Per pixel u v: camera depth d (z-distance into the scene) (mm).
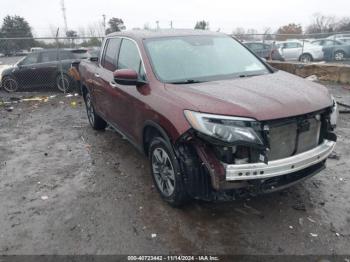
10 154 5543
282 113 3006
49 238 3307
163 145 3555
